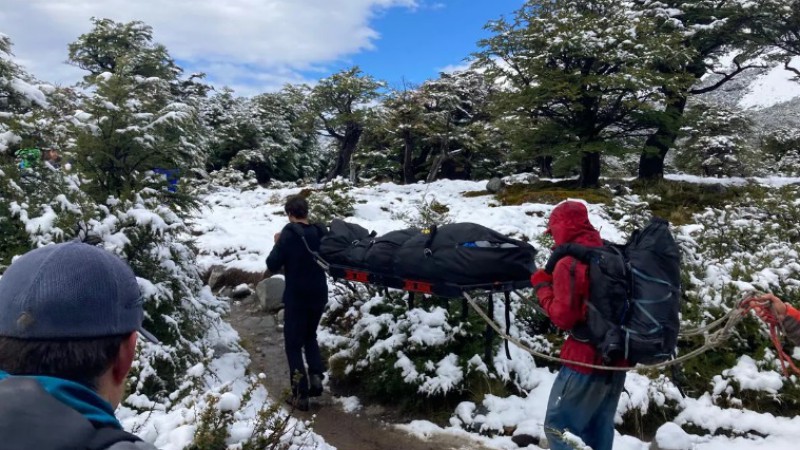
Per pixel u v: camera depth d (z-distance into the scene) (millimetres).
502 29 15727
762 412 4852
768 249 7047
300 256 5098
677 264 3227
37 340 930
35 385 888
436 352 5500
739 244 7855
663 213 13516
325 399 5531
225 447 2977
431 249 4434
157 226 5059
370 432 4922
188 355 5047
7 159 5281
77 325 957
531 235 10484
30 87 6809
